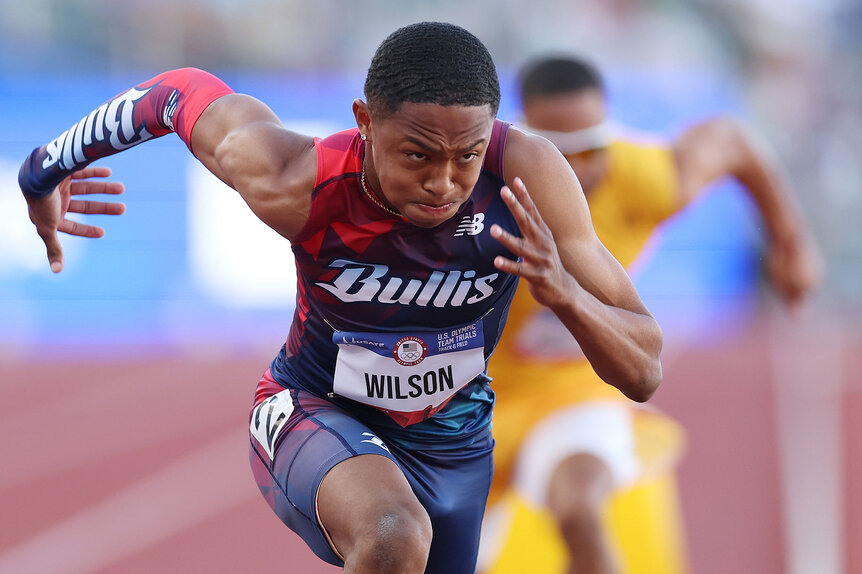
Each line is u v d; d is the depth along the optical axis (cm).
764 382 3575
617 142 1512
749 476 2475
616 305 872
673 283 4591
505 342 1491
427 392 945
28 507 2317
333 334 933
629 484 1543
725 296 4609
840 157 5059
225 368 3853
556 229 860
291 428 952
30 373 3784
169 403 3341
